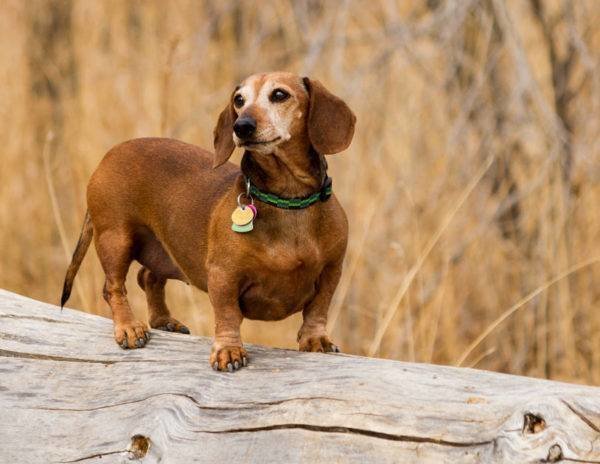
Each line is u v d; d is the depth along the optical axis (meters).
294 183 6.88
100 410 6.62
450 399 5.70
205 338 7.29
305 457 5.73
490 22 12.05
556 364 10.92
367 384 5.97
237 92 7.19
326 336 7.24
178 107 12.55
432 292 10.89
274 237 6.87
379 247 11.35
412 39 12.29
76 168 12.09
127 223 7.90
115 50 13.09
